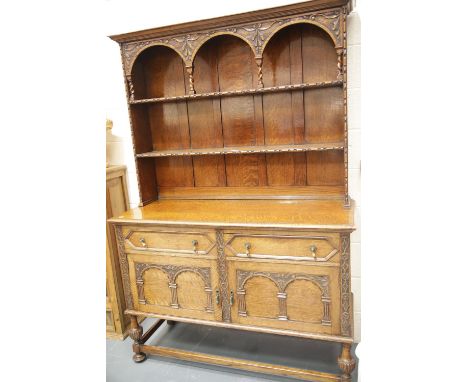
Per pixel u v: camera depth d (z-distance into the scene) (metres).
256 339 2.45
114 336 2.58
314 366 2.13
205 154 2.20
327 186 2.21
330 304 1.80
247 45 2.17
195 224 1.94
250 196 2.37
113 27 2.46
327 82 1.88
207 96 2.11
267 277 1.88
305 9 1.79
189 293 2.06
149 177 2.47
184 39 2.04
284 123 2.21
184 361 2.28
